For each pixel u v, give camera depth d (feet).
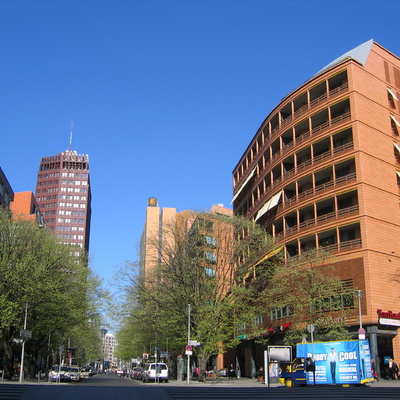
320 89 171.32
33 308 132.26
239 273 154.30
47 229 157.38
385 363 132.87
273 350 99.30
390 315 132.05
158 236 155.94
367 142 150.00
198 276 146.82
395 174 154.20
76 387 71.10
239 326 151.64
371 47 166.71
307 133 167.53
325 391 68.90
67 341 230.48
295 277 138.41
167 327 153.07
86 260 166.50
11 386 67.00
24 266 125.49
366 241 137.69
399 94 169.27
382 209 145.28
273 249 161.48
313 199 157.69
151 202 508.53
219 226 157.79
